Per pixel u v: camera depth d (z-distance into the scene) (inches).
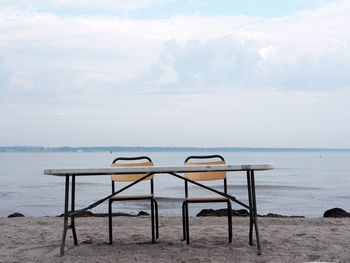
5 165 3048.7
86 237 225.9
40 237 228.8
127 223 280.2
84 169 177.8
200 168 175.5
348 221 281.9
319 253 186.2
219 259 177.5
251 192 192.5
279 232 233.8
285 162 3772.1
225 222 278.1
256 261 175.0
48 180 1424.7
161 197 808.3
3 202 765.9
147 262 174.6
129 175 222.5
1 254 192.1
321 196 871.1
